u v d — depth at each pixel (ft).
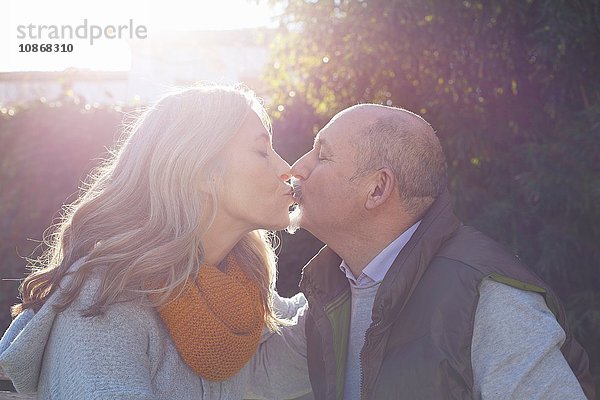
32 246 19.10
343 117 6.73
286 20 17.13
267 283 6.65
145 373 5.49
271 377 7.40
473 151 15.06
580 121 13.88
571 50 14.08
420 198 6.54
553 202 13.80
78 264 5.66
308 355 6.96
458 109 15.24
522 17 14.37
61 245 6.07
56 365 5.46
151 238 5.70
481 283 5.90
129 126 6.81
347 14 15.87
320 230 6.78
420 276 6.05
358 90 16.58
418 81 15.94
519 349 5.68
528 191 14.02
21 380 5.71
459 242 6.18
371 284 6.64
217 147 5.82
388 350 5.97
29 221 19.07
